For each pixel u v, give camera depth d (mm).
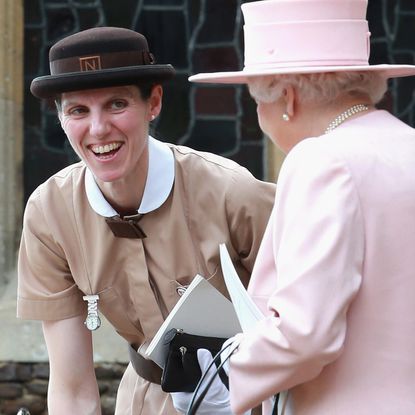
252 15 7242
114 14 16109
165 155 8648
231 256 8781
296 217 6605
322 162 6684
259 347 6605
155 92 8352
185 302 7781
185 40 16125
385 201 6664
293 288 6457
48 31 16094
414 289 6656
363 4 7156
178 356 7902
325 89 7004
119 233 8609
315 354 6410
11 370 15172
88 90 8008
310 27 7074
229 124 16125
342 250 6484
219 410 7949
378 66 7004
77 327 9023
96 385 9086
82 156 8211
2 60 15711
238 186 8664
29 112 16078
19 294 9047
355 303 6648
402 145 6879
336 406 6676
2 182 15789
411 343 6648
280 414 7008
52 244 8828
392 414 6590
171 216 8617
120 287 8789
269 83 7121
